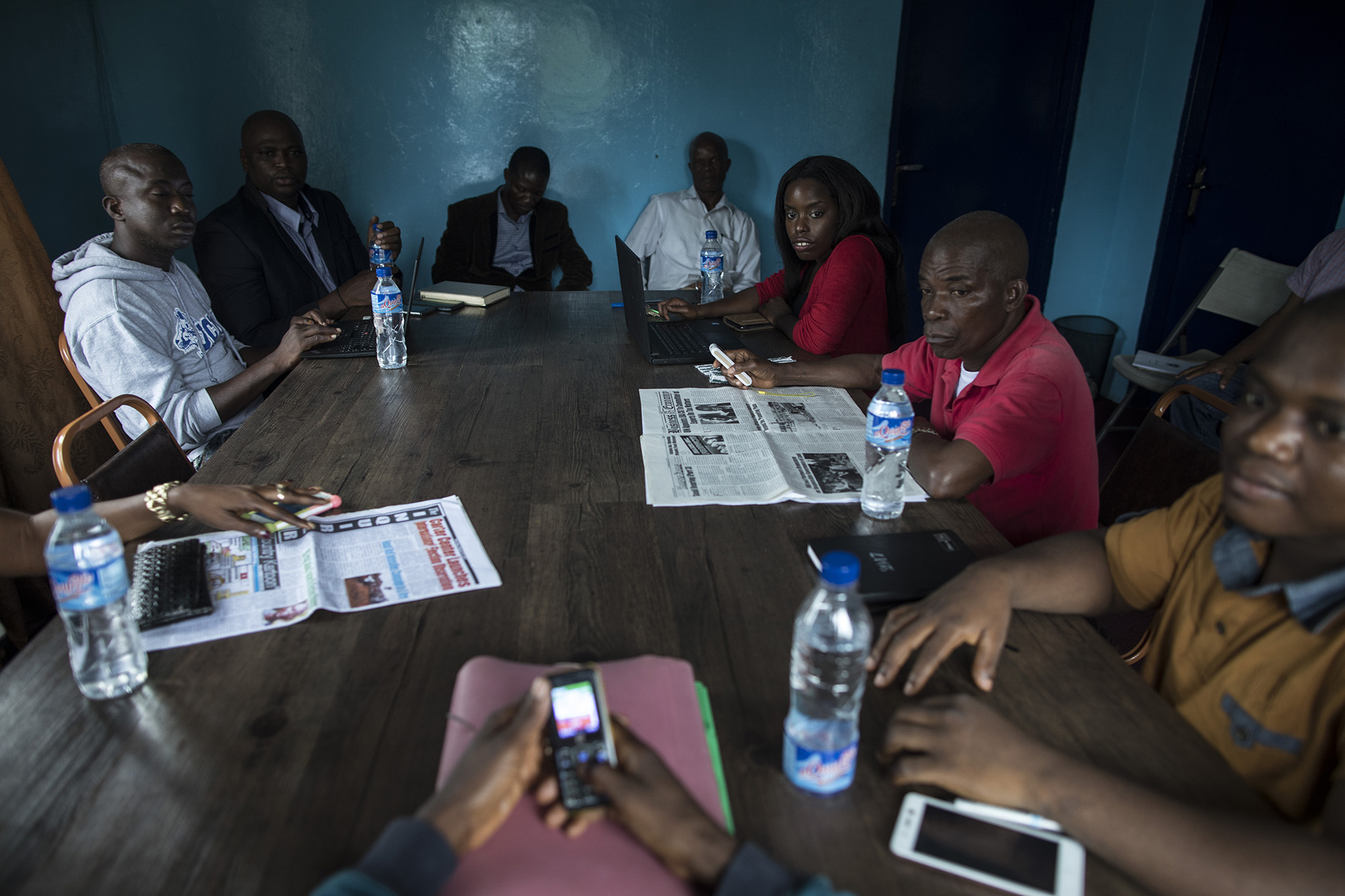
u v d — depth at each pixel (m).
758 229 4.31
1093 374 4.27
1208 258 3.94
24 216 2.20
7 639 1.76
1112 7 4.05
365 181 4.00
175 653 0.93
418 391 1.84
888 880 0.67
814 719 0.79
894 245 2.47
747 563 1.13
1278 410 0.73
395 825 0.64
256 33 3.70
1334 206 3.53
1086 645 0.95
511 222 3.86
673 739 0.77
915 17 4.06
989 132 4.29
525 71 3.93
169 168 2.09
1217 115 3.72
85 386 1.98
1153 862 0.65
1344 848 0.61
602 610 1.02
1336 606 0.76
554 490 1.34
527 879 0.64
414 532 1.20
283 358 2.14
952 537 1.17
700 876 0.64
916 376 1.83
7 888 0.65
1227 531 0.89
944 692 0.88
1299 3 3.42
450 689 0.88
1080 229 4.43
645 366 2.04
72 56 3.36
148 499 1.17
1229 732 0.83
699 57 3.99
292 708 0.85
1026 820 0.72
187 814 0.72
